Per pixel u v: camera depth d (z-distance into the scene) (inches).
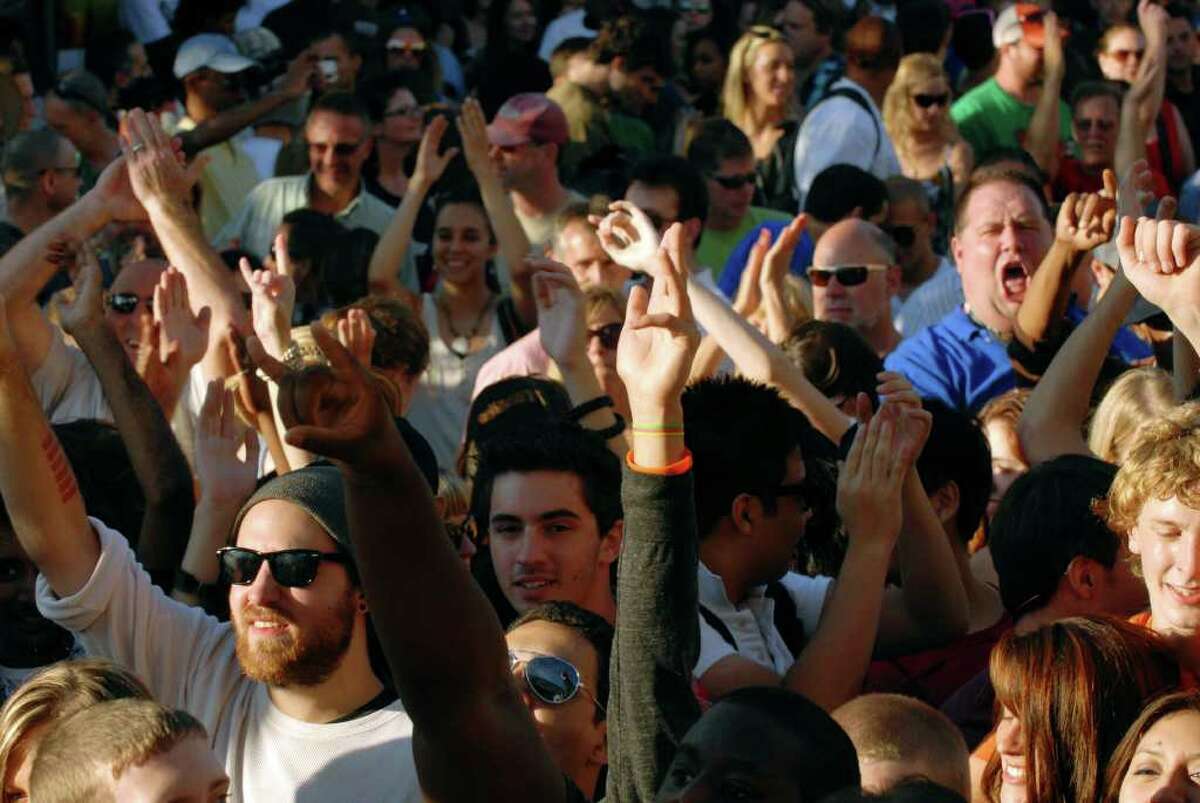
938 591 515.5
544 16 1601.9
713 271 1044.5
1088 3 1578.5
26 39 1365.7
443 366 912.9
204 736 380.5
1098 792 407.5
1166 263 453.1
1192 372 592.1
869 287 851.4
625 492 363.6
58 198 1015.0
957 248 796.0
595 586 513.7
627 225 538.6
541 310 636.7
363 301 734.5
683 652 360.5
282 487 449.1
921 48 1401.3
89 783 370.0
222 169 1182.9
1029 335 712.4
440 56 1514.5
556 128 1044.5
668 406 362.6
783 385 588.4
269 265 913.5
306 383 305.6
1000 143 1295.5
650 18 1499.8
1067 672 412.8
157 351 645.9
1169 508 428.5
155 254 921.5
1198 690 397.7
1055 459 509.4
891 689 514.6
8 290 648.4
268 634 443.8
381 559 323.3
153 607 474.0
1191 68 1397.6
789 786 316.8
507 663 346.3
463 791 344.5
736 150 1043.3
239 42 1288.1
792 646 547.2
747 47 1230.3
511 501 508.4
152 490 539.2
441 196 1015.0
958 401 775.7
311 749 450.6
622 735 362.3
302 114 1256.8
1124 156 996.6
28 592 515.8
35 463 459.5
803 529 519.2
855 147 1160.2
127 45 1363.2
